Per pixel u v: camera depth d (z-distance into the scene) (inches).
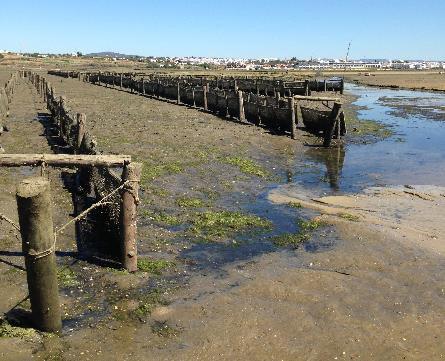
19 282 257.0
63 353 197.9
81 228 341.4
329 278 277.1
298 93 1471.5
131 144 671.1
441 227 371.2
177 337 215.0
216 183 494.9
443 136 837.8
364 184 514.3
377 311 241.1
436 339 218.4
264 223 376.8
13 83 1542.8
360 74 4156.0
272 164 603.8
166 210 399.2
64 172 496.4
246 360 199.9
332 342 213.6
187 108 1176.8
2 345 197.0
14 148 609.6
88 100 1327.5
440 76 3762.3
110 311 234.4
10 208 374.9
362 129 895.7
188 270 288.2
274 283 269.4
